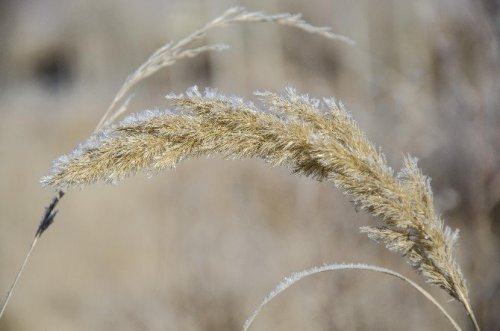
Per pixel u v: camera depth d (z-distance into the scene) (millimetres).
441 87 8383
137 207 10586
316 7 14500
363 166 2463
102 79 24141
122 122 2404
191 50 3258
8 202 13219
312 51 12047
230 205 8016
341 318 5930
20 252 11250
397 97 8383
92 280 9523
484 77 7516
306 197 6961
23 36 30422
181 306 6832
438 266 2568
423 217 2533
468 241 6719
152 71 3160
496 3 7316
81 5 26062
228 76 13188
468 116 7281
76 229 11172
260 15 3410
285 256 6793
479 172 6879
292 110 2480
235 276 6840
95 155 2346
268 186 7867
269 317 6406
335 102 2531
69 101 21969
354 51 10984
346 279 6141
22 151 16188
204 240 7398
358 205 2537
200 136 2383
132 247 9828
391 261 6453
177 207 8336
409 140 7801
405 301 6176
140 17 23750
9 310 9547
